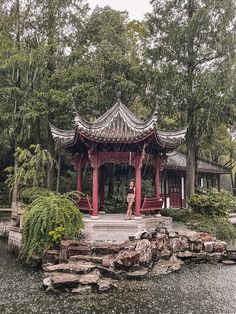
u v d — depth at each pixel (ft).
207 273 38.09
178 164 87.10
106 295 30.07
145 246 38.11
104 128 50.06
